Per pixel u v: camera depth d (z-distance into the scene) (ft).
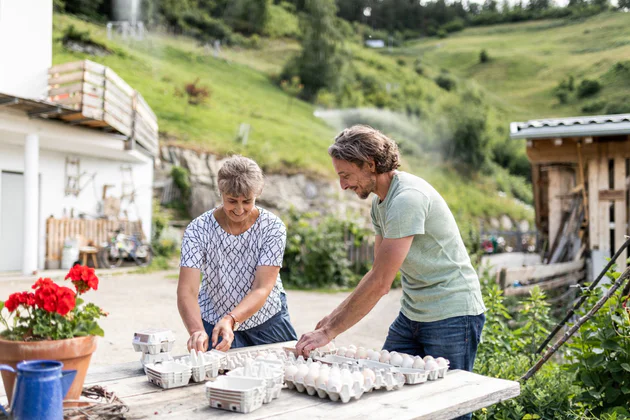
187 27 128.98
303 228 40.24
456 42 178.70
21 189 43.47
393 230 7.40
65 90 39.55
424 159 133.39
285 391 6.18
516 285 23.03
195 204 76.74
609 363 10.09
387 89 145.07
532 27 180.14
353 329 20.68
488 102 153.69
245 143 93.97
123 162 52.44
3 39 39.99
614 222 26.32
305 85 132.16
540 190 29.19
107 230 48.06
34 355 5.01
